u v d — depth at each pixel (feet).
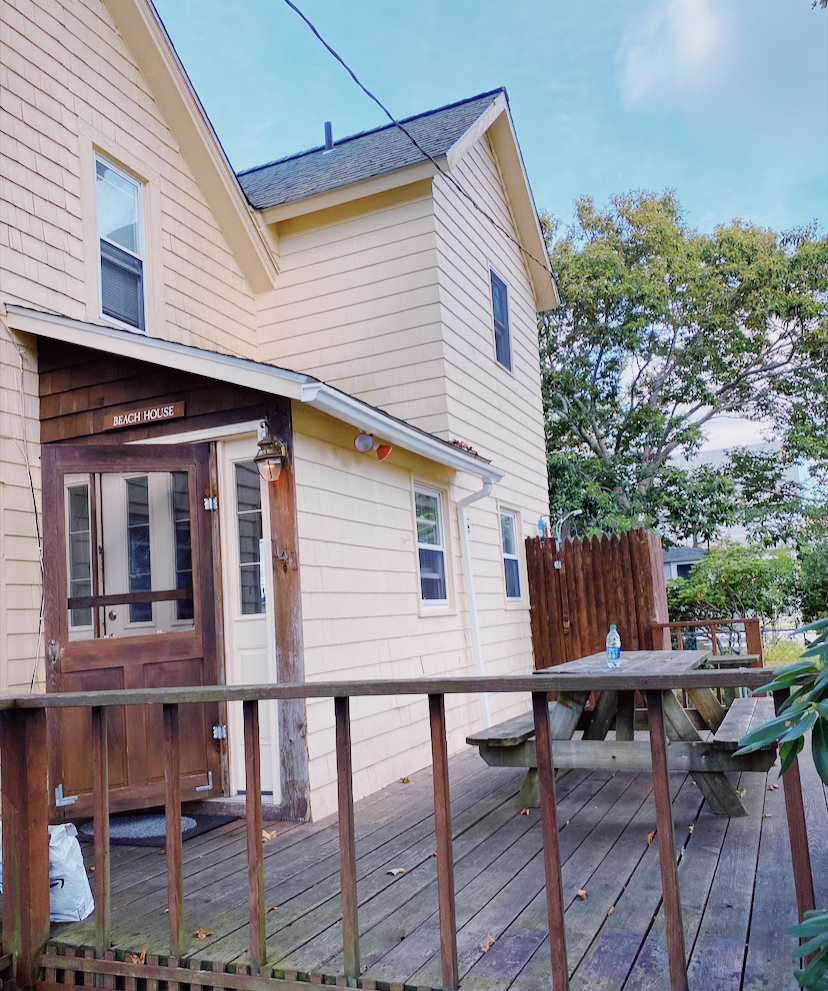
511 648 29.17
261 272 27.14
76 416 18.06
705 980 7.52
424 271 25.26
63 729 14.55
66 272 19.77
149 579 17.15
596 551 31.35
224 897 10.64
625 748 13.80
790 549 59.36
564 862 11.56
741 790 15.55
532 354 36.01
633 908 9.52
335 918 9.64
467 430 26.50
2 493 17.29
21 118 18.89
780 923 8.77
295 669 15.48
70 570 17.61
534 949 8.43
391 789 17.79
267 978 7.97
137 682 15.33
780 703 6.19
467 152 29.37
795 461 63.46
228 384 16.58
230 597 16.43
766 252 60.75
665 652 20.38
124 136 22.40
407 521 21.74
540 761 6.95
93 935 9.29
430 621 22.45
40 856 9.28
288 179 29.86
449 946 7.36
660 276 61.05
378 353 25.70
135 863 12.66
